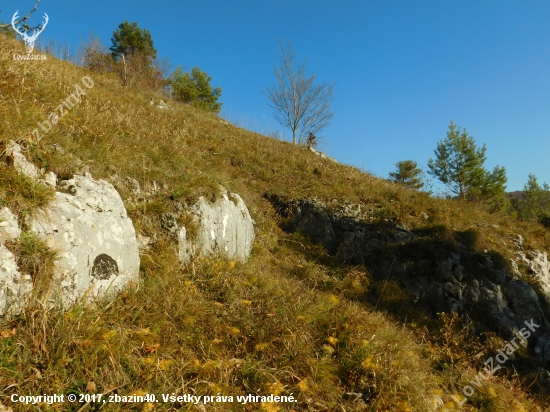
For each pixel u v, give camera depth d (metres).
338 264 7.18
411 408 3.36
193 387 2.81
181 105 14.42
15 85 4.99
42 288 2.73
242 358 3.36
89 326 2.79
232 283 4.33
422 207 8.68
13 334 2.49
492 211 11.04
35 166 3.31
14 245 2.69
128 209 4.23
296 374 3.34
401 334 4.97
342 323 4.25
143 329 3.09
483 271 6.74
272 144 12.62
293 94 22.34
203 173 6.01
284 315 4.02
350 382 3.50
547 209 21.62
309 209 8.20
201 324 3.53
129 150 5.13
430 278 6.66
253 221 7.20
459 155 20.09
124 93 11.27
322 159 12.38
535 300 6.36
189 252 4.54
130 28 25.14
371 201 8.85
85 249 3.15
